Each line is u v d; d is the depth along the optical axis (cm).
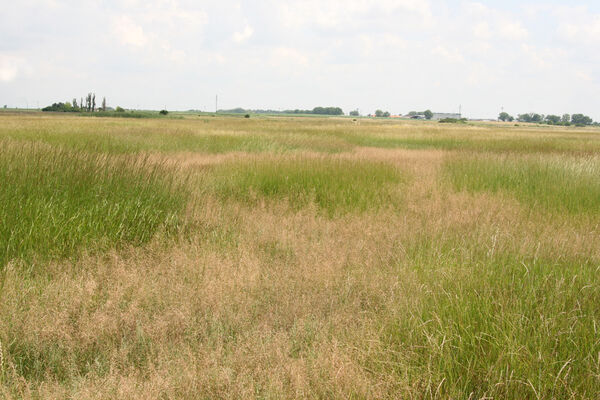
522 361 256
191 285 377
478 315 307
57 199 505
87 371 265
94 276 390
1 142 663
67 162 591
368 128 4028
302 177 896
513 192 854
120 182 588
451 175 1045
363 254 481
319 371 252
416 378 248
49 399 226
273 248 505
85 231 476
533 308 331
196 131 2488
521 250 455
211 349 278
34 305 322
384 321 315
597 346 269
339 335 301
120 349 273
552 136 3550
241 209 671
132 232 511
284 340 293
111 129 2336
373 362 263
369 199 786
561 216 682
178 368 251
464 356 265
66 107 11375
